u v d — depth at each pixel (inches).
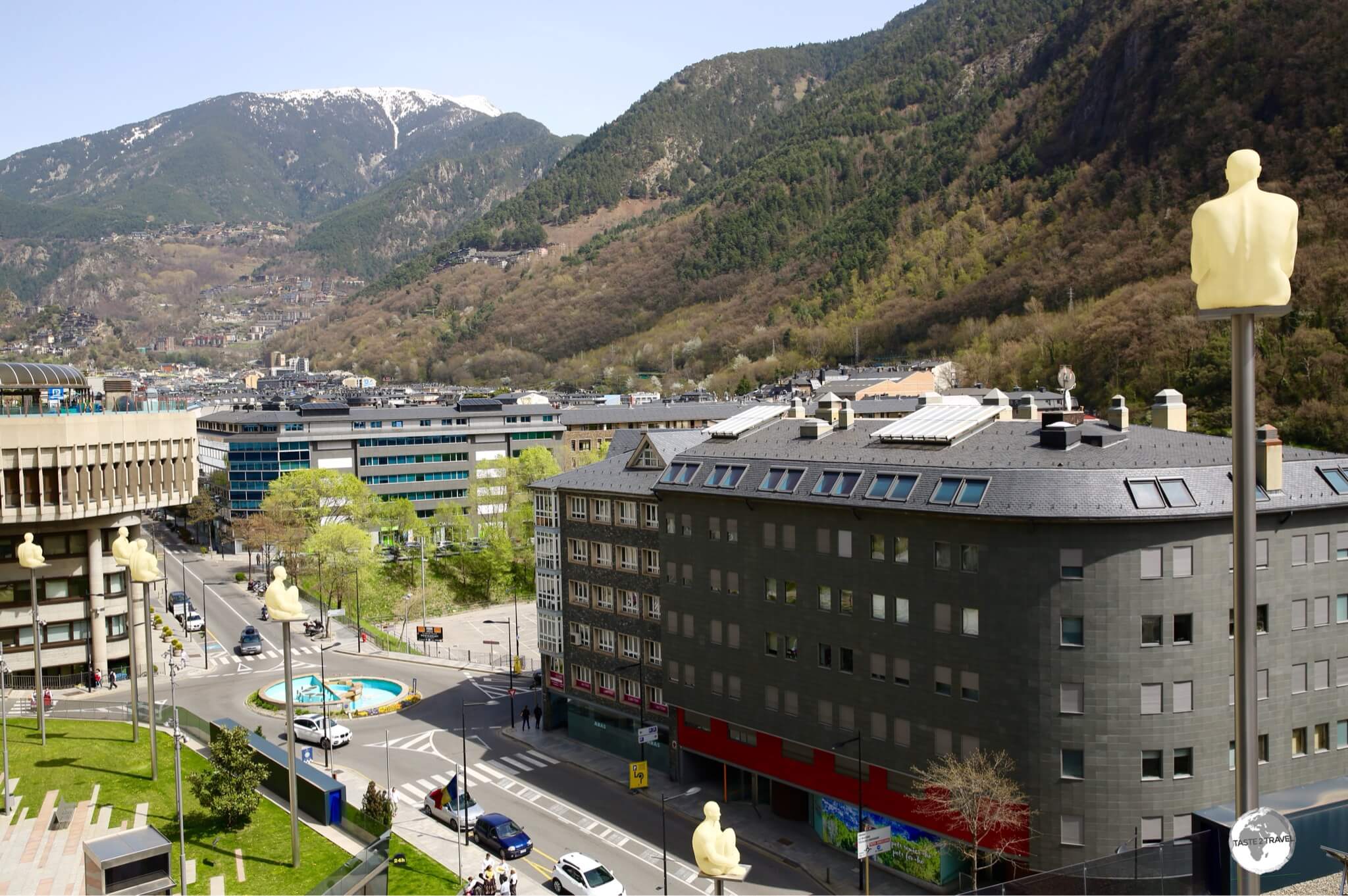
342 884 2175.2
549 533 4055.1
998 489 2539.4
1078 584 2432.3
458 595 6815.9
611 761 3681.1
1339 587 2635.3
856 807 2859.3
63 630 4190.5
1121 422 2802.7
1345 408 6638.8
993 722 2544.3
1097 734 2431.1
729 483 3225.9
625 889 2689.5
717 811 1444.4
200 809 2751.0
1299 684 2578.7
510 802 3309.5
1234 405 845.2
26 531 4072.3
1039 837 2471.7
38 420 3909.9
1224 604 2455.7
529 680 4783.5
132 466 4244.6
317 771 2886.3
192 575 7317.9
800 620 3006.9
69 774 2918.3
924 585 2682.1
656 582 3555.6
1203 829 2087.8
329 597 6318.9
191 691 4525.1
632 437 4242.1
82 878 2240.4
